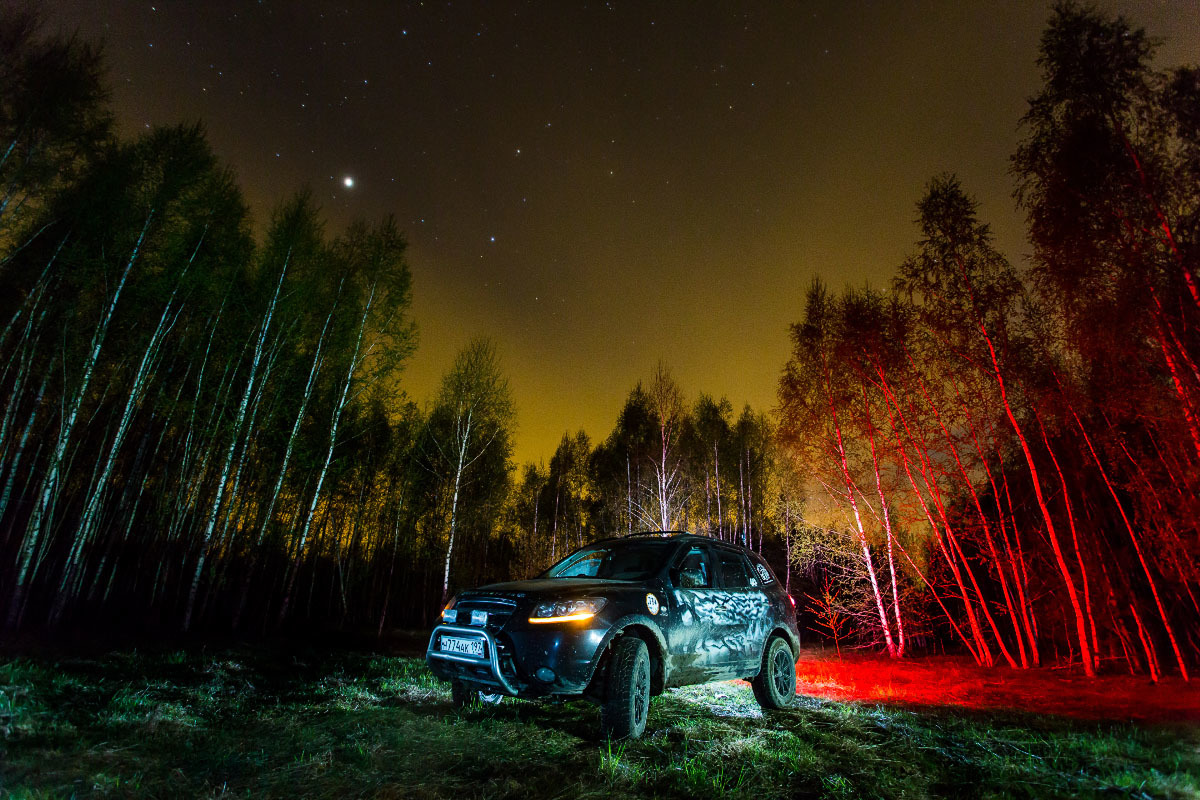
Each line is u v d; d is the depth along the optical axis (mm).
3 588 12047
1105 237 8359
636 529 24500
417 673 7730
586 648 4367
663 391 24000
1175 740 4605
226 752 3719
